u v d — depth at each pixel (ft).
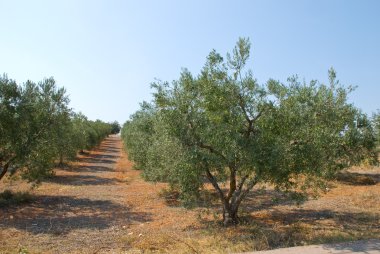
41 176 53.31
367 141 58.18
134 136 74.38
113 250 29.99
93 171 96.89
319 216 43.39
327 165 40.88
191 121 35.12
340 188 65.26
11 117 47.26
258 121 33.68
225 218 38.32
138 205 51.90
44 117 52.11
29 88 51.37
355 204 50.55
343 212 45.62
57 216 44.21
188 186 36.52
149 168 55.16
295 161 32.58
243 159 32.91
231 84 33.88
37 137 51.62
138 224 40.42
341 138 48.06
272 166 31.22
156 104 35.68
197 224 39.47
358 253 24.66
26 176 51.70
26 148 49.29
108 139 308.81
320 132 34.12
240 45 33.94
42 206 50.08
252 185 37.14
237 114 33.58
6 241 32.30
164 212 46.85
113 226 39.19
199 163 34.42
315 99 43.93
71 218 43.21
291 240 30.86
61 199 55.57
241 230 35.09
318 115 43.60
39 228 37.93
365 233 32.32
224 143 32.58
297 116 34.45
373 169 96.84
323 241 28.66
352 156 57.72
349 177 74.69
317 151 33.50
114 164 120.47
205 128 33.94
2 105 47.11
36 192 60.70
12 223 39.96
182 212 46.65
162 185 71.05
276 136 32.40
